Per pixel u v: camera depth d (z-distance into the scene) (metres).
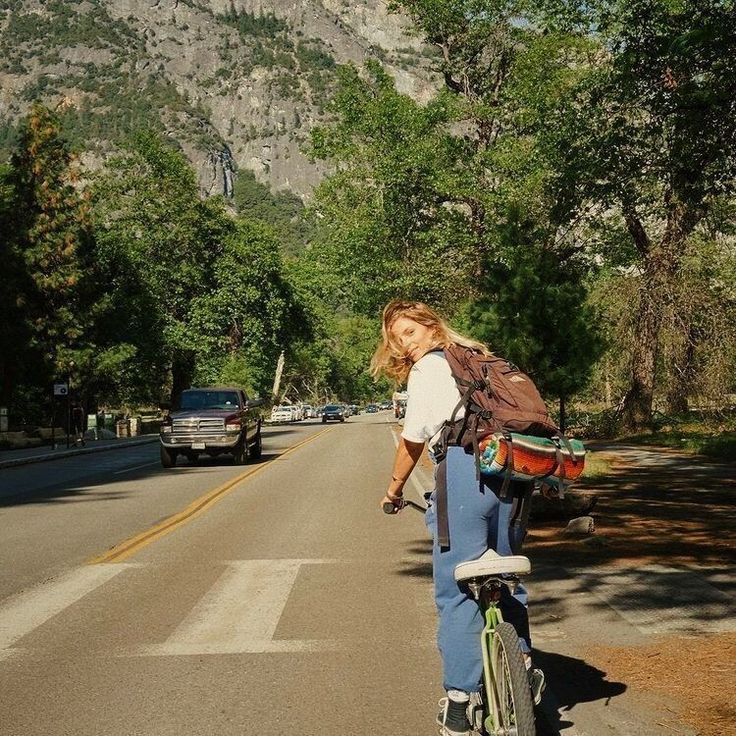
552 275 21.42
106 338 55.97
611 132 17.91
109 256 58.53
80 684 5.32
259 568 9.05
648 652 5.59
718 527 10.87
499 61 37.78
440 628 3.89
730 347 30.67
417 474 20.17
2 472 25.39
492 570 3.58
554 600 7.14
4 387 48.72
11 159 51.78
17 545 10.82
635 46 16.20
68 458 32.66
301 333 69.75
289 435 47.00
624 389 34.31
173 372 67.56
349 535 11.34
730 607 6.70
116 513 14.07
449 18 37.22
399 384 4.39
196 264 64.44
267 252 64.94
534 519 11.76
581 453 3.89
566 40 28.56
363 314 46.38
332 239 43.06
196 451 24.97
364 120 40.62
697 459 21.22
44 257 50.06
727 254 31.98
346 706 4.85
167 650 6.03
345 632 6.45
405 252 40.91
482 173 36.75
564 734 4.30
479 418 3.81
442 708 3.91
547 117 21.28
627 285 31.64
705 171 16.06
